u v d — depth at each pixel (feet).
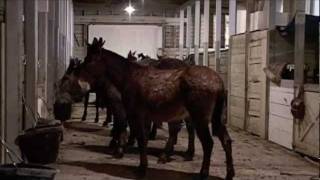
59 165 16.70
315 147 18.71
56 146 16.74
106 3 58.75
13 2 15.57
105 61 15.93
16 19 15.65
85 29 59.67
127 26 60.03
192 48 53.98
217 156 18.95
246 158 19.03
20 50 16.08
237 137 24.76
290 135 21.18
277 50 24.12
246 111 26.86
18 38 15.74
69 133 24.89
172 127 17.69
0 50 15.28
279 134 22.44
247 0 27.45
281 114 22.21
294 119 20.72
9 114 15.72
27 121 19.06
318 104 18.53
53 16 29.19
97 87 19.17
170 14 61.05
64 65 41.37
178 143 22.07
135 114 15.14
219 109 14.26
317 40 24.22
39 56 24.40
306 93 19.62
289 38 24.09
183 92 14.17
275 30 24.03
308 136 19.40
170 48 58.95
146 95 14.74
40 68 24.31
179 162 17.60
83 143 21.61
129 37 60.08
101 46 16.14
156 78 14.80
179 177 15.24
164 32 59.98
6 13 15.53
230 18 31.71
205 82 13.89
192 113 14.08
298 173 16.40
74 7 59.88
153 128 22.95
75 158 18.06
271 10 24.68
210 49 48.11
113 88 18.39
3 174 10.27
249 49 26.58
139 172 15.14
